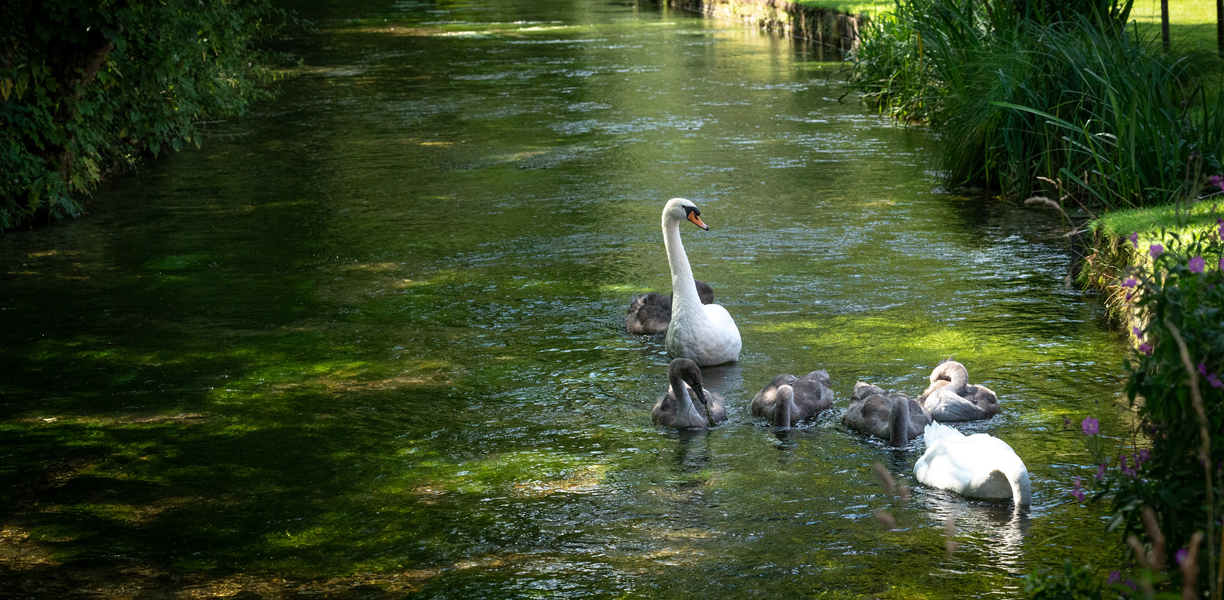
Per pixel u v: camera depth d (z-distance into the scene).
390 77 26.73
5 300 11.30
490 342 9.91
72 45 14.38
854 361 9.23
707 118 20.94
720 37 33.72
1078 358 9.06
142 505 6.98
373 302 11.09
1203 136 12.17
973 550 6.10
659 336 10.05
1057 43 14.52
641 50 30.92
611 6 45.22
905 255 12.30
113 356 9.68
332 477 7.32
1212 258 5.47
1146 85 12.93
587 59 29.20
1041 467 7.14
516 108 22.39
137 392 8.88
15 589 5.98
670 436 7.89
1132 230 10.23
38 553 6.39
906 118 20.20
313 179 16.77
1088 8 15.99
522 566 6.10
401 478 7.29
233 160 18.30
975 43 17.20
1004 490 6.75
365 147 19.03
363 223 14.23
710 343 9.20
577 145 18.81
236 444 7.88
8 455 7.75
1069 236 11.60
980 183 15.61
